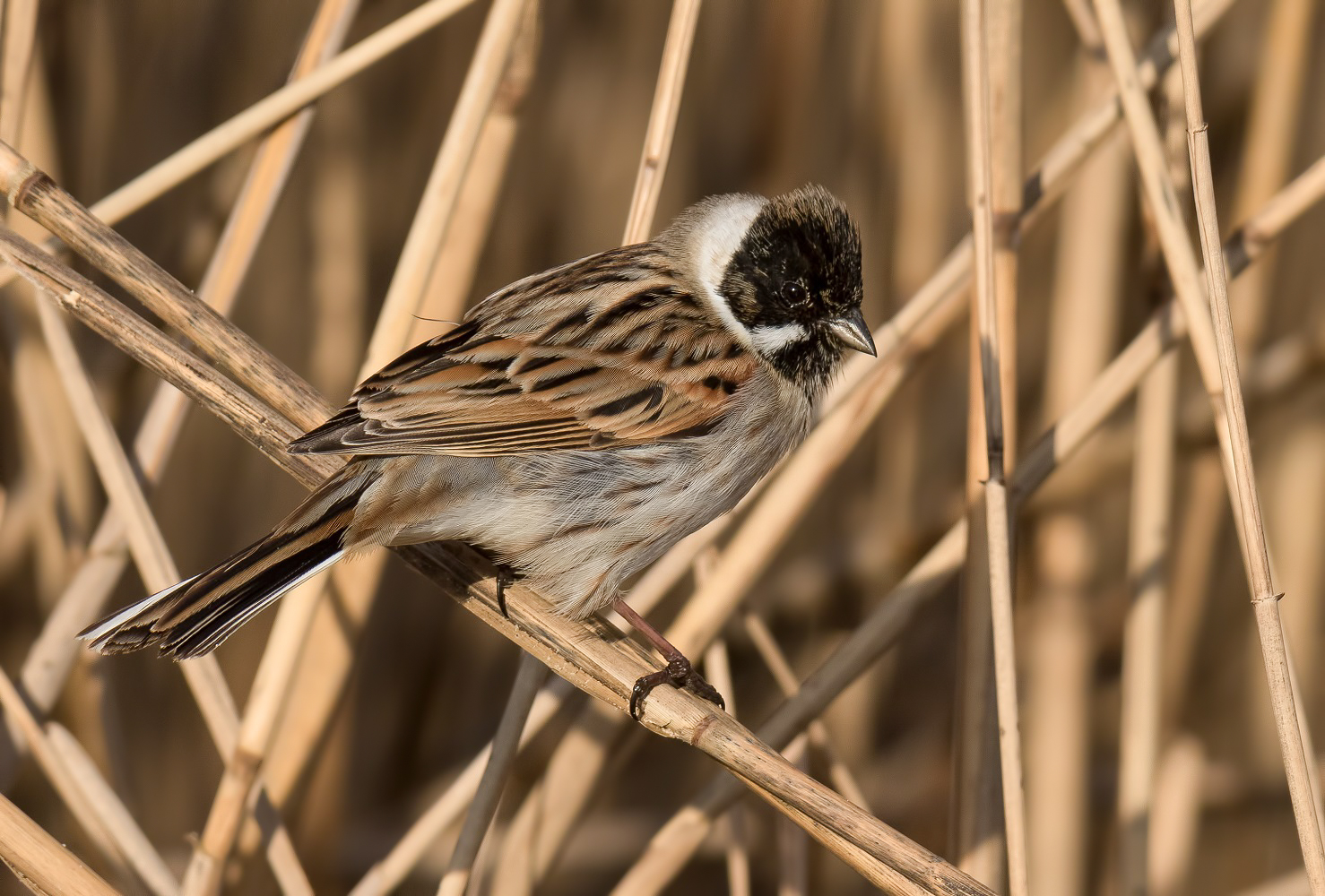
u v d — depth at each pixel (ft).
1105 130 30.07
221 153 26.91
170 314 25.17
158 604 23.41
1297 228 45.55
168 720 40.52
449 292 29.55
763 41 42.11
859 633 29.43
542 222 43.24
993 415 25.22
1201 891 41.98
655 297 29.50
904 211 40.73
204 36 40.96
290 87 27.12
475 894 31.07
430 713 42.73
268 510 42.19
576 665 25.75
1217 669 43.34
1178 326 29.27
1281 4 35.70
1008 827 23.35
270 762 30.45
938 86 40.50
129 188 26.48
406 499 25.50
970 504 28.19
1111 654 44.83
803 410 30.48
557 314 28.43
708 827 29.84
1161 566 32.53
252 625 42.34
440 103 42.39
